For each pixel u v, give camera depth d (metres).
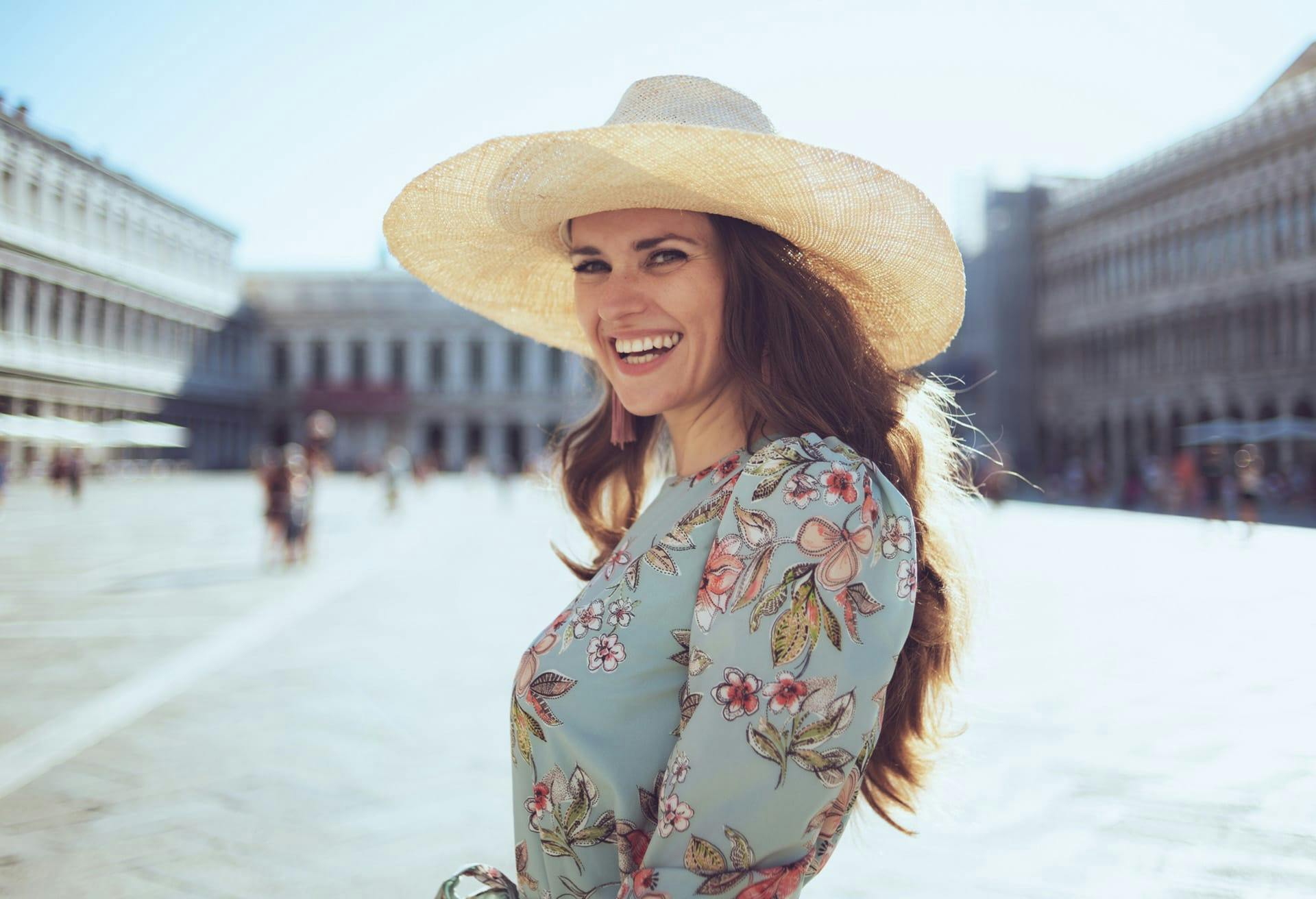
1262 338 49.38
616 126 1.34
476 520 29.50
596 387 2.29
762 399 1.42
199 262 71.31
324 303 81.94
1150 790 4.73
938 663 1.49
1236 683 6.98
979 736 5.62
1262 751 5.34
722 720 1.10
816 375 1.43
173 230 67.19
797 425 1.40
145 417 64.50
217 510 32.16
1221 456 24.95
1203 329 52.94
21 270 50.16
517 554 18.44
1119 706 6.31
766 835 1.07
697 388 1.51
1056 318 64.69
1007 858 3.98
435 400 81.25
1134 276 57.91
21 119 49.53
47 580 13.91
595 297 1.56
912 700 1.44
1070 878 3.79
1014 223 65.81
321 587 13.16
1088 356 61.91
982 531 1.75
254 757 5.40
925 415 1.70
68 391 55.12
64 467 43.00
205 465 72.81
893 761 1.44
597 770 1.27
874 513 1.17
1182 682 7.02
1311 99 45.94
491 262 2.10
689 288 1.47
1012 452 63.69
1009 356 64.88
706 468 1.50
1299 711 6.20
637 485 2.10
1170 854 4.00
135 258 62.31
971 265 66.06
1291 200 47.62
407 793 4.82
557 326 2.29
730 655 1.12
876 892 3.67
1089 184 61.34
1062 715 6.09
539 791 1.33
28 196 51.03
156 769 5.19
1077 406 62.75
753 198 1.43
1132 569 15.09
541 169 1.51
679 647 1.28
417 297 81.44
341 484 60.16
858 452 1.42
